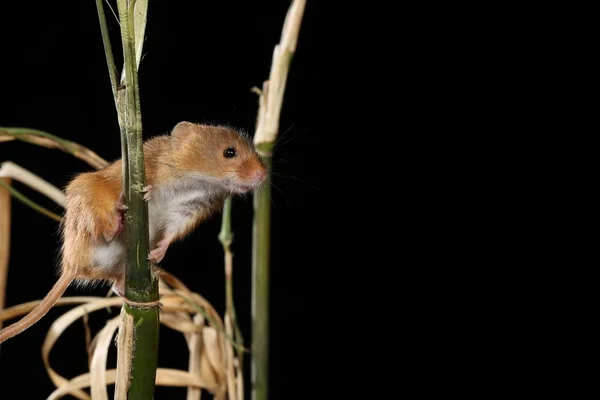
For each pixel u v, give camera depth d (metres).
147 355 0.64
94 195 0.68
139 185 0.64
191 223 0.71
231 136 0.71
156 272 0.64
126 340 0.64
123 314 0.64
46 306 0.67
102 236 0.68
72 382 0.69
